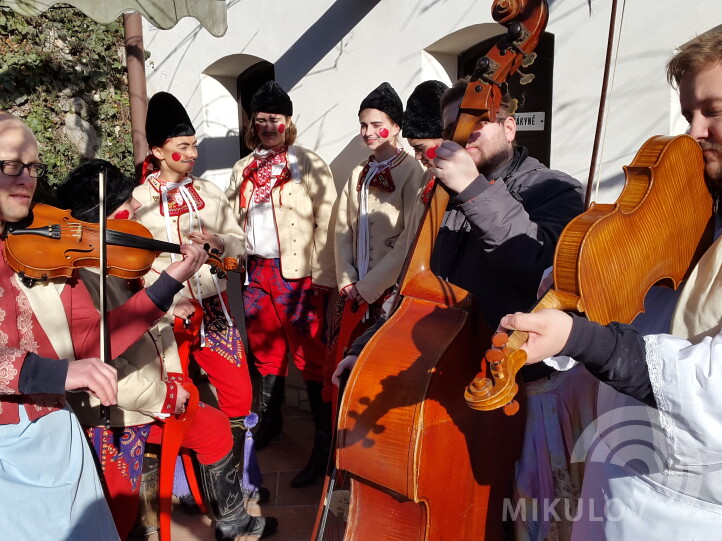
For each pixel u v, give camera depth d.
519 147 2.24
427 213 1.90
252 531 3.32
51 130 5.04
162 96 3.77
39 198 4.88
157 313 2.27
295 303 4.34
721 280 1.38
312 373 4.36
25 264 2.09
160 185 3.83
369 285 3.66
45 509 2.02
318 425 3.98
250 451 3.62
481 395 1.16
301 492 3.84
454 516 1.82
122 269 2.43
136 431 2.68
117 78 5.48
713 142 1.47
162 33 5.85
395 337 1.83
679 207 1.49
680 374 1.31
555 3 3.42
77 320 2.22
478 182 1.75
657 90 3.07
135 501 2.71
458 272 2.17
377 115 3.80
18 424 1.99
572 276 1.33
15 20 4.85
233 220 4.08
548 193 2.08
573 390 1.95
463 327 1.79
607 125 3.26
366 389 1.79
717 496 1.40
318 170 4.30
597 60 3.28
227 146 5.74
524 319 1.24
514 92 3.95
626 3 3.15
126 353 2.59
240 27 5.15
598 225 1.34
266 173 4.36
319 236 4.29
